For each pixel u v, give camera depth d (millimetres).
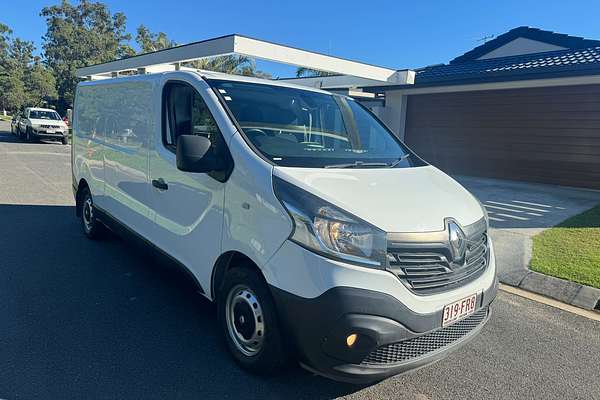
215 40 8914
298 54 10047
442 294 2701
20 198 8656
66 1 69938
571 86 11742
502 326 4117
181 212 3738
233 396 2863
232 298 3193
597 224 7672
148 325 3740
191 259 3635
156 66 9930
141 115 4438
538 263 5582
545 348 3732
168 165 3900
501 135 13242
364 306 2467
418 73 15070
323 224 2559
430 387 3088
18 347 3285
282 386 2994
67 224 6883
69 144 23406
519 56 14852
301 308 2568
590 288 4809
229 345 3234
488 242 3285
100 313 3918
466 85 13039
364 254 2531
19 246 5684
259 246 2844
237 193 3057
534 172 12656
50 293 4285
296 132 3623
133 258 5398
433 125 14836
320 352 2539
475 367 3381
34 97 64625
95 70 11164
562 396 3064
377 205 2727
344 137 3963
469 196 3447
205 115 3557
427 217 2766
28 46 83625
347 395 2939
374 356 2551
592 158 11539
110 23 73125
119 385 2902
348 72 11141
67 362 3127
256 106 3625
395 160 3789
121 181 4871
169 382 2969
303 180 2797
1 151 17375
